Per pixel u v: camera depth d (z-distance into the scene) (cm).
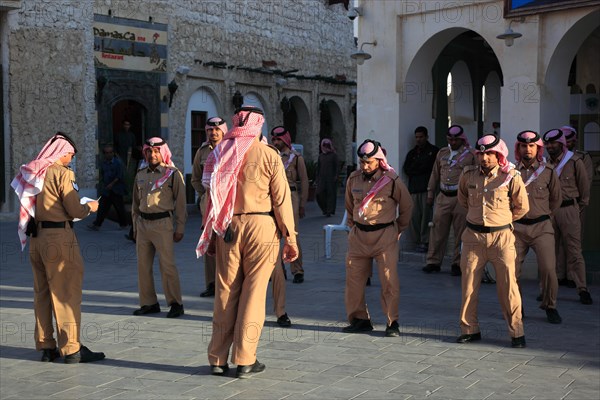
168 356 632
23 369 597
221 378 570
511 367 599
